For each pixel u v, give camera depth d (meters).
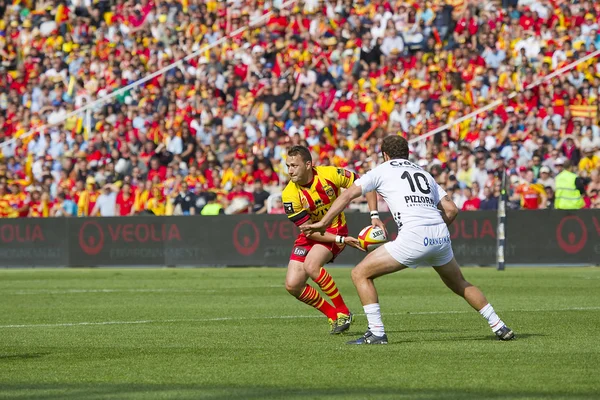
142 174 87.75
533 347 28.08
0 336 32.94
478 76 87.00
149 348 29.20
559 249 68.25
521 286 52.62
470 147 80.31
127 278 63.59
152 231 74.81
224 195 80.94
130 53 99.38
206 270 70.44
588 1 89.69
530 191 74.94
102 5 103.94
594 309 40.44
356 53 91.88
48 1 105.44
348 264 71.44
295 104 89.81
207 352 28.02
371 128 86.25
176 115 91.81
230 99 93.00
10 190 89.56
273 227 72.44
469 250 69.62
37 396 21.02
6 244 77.81
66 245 76.62
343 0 95.50
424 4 92.38
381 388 21.52
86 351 28.70
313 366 24.95
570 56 87.06
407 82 88.56
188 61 96.88
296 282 32.69
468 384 21.95
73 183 88.19
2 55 104.62
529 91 84.19
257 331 33.66
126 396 20.91
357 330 33.72
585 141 79.81
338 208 28.00
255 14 98.38
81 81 99.88
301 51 93.56
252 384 22.31
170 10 100.62
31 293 52.66
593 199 74.75
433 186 28.34
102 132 92.38
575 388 21.34
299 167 32.00
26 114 98.62
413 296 47.59
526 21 89.56
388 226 70.06
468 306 42.34
